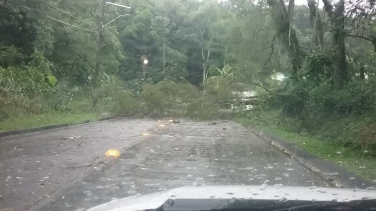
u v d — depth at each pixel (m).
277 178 10.46
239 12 30.05
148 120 33.47
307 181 10.21
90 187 9.09
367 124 15.65
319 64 23.20
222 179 10.14
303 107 24.81
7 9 36.28
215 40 64.44
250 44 30.45
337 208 2.64
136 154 14.16
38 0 38.25
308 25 37.16
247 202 2.67
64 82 42.34
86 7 46.53
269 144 18.28
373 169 11.44
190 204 2.65
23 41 38.38
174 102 35.72
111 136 20.12
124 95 37.09
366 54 23.58
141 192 8.62
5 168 11.09
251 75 32.69
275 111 28.09
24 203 7.73
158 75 65.44
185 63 74.94
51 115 30.14
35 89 32.47
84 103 39.16
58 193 8.52
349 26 21.25
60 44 44.88
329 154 14.35
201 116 33.53
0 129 20.42
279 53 29.91
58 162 12.19
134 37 69.38
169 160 12.98
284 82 26.50
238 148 16.52
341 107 19.88
